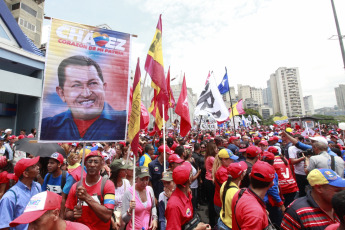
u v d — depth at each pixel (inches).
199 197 295.9
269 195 170.7
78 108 117.3
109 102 125.0
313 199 94.3
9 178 141.8
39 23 1428.4
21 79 693.9
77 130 115.5
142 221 134.5
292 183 203.6
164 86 187.3
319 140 198.5
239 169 122.7
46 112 110.2
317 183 90.0
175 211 104.9
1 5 682.2
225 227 116.7
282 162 209.2
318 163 164.2
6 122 769.6
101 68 125.3
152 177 213.8
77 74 119.0
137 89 152.3
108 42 129.2
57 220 67.4
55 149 175.0
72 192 111.9
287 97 5634.8
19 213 109.0
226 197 119.8
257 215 87.8
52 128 110.3
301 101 5575.8
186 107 241.6
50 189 148.9
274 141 290.8
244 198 96.6
